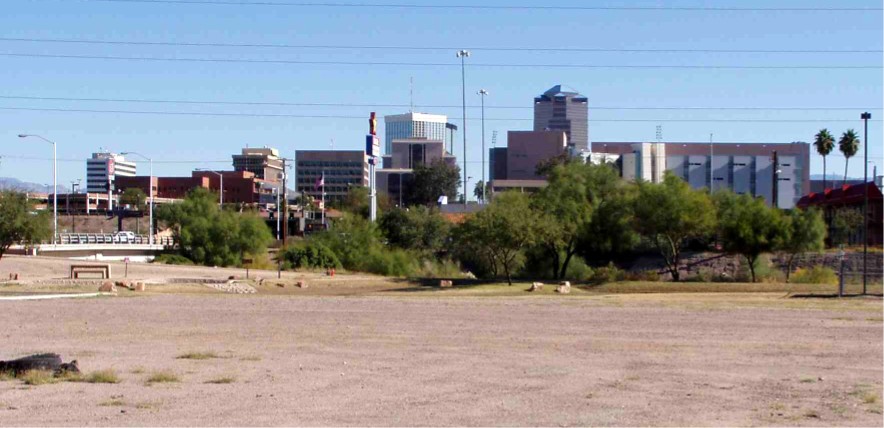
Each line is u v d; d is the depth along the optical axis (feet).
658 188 228.84
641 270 256.73
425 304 134.92
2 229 225.56
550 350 80.23
